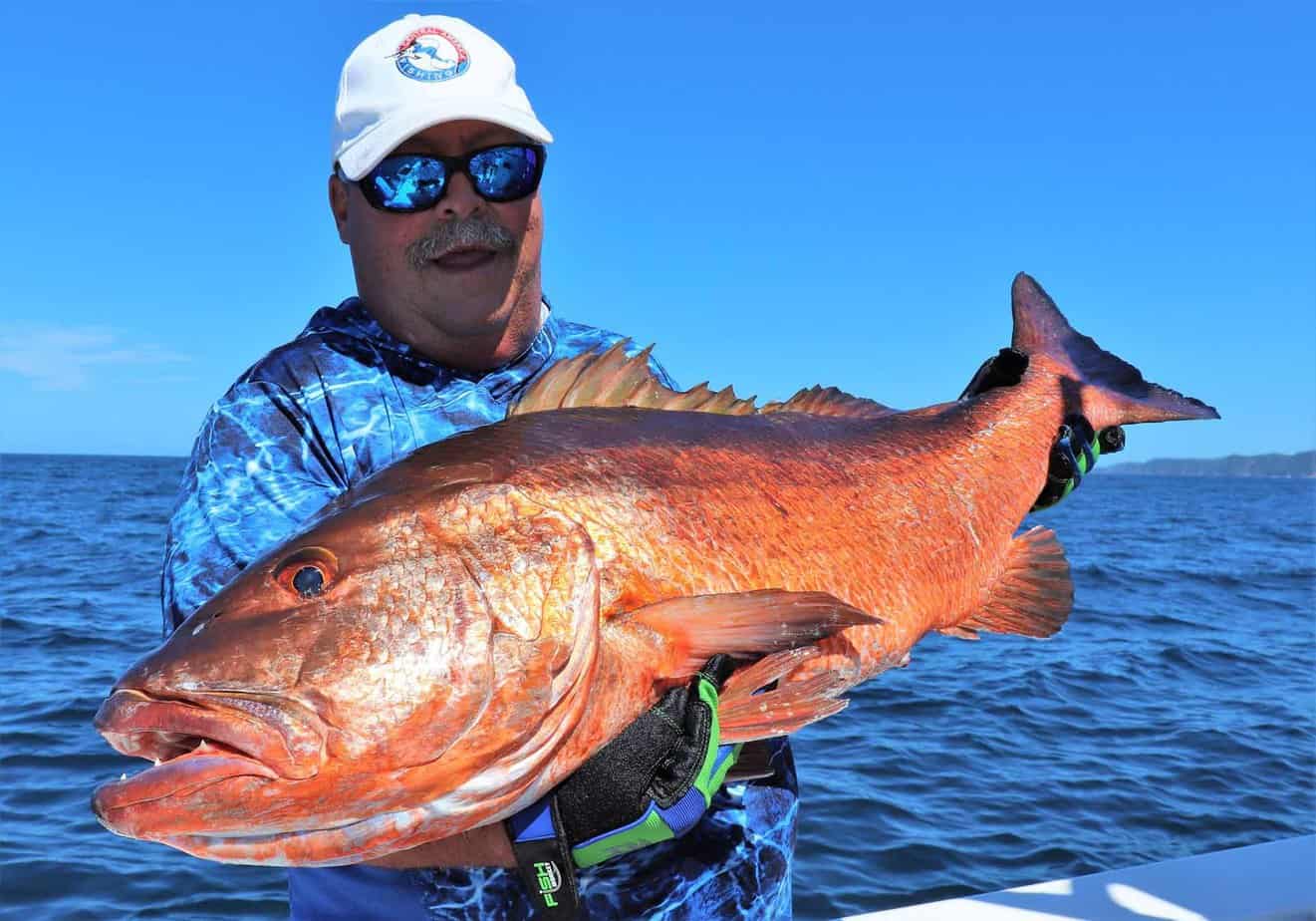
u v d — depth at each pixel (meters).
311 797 1.40
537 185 2.31
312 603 1.47
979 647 12.02
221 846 1.41
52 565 20.11
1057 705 9.25
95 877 5.45
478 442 1.76
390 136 2.13
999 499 2.72
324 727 1.40
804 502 2.11
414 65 2.19
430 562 1.51
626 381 2.14
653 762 1.67
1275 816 6.69
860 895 5.42
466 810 1.51
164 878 5.47
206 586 1.79
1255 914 2.91
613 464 1.82
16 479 78.06
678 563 1.82
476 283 2.21
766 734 1.83
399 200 2.18
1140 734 8.43
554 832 1.66
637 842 1.71
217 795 1.37
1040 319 3.39
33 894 5.26
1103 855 6.01
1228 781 7.30
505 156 2.23
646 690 1.70
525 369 2.39
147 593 16.00
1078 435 2.98
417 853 1.73
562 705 1.54
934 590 2.43
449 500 1.59
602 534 1.73
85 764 7.09
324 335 2.21
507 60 2.33
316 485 2.03
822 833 6.11
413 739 1.43
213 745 1.41
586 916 1.94
